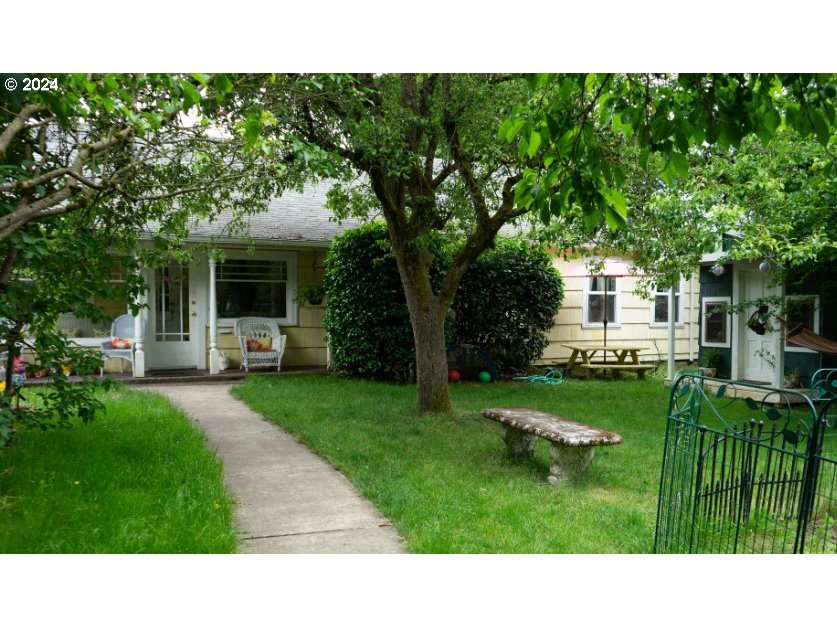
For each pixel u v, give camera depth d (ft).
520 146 12.35
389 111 24.77
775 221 25.64
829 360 36.42
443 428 26.13
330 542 14.14
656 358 55.11
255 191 25.85
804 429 12.17
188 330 42.45
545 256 46.50
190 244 39.91
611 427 27.37
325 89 22.67
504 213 28.50
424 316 29.48
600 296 52.54
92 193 17.99
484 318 45.19
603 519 15.67
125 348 38.47
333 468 20.22
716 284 42.80
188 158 26.04
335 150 24.61
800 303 35.60
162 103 15.44
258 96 21.12
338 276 40.45
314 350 46.19
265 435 24.79
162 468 18.11
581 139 11.96
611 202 11.80
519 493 17.62
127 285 20.33
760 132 11.15
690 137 11.28
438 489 17.69
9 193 16.75
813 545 14.20
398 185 29.07
